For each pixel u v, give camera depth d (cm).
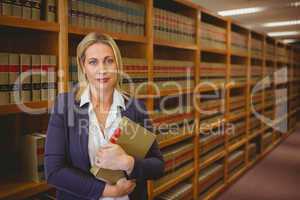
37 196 181
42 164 166
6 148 182
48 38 170
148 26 234
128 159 112
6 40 173
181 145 308
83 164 118
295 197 381
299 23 723
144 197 134
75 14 176
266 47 583
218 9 564
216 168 382
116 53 125
